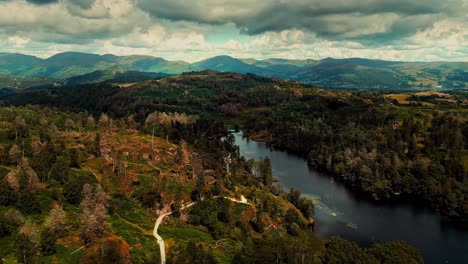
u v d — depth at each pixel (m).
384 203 194.25
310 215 171.00
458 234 155.00
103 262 96.00
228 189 179.25
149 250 112.69
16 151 154.38
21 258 86.50
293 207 178.00
